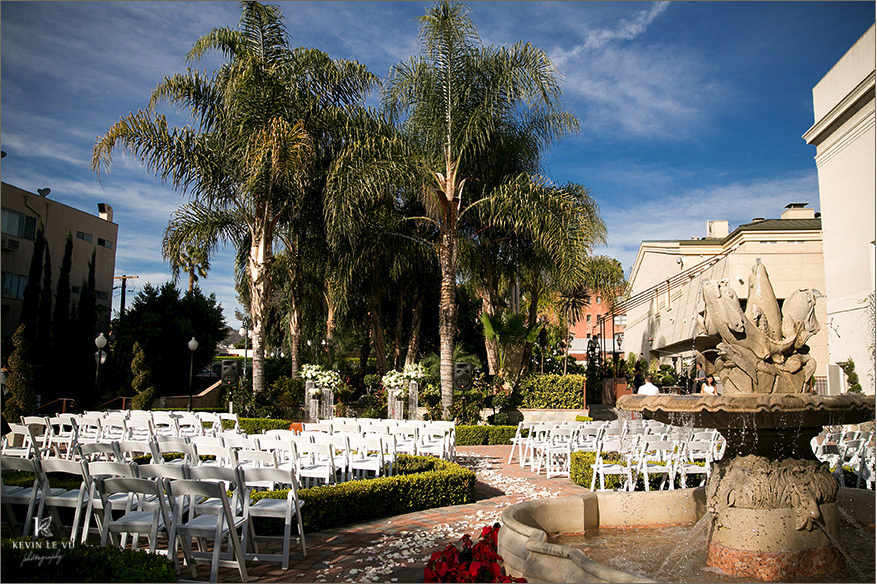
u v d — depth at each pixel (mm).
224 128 18578
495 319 19922
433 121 17219
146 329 30641
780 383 5195
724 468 5039
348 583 5035
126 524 5207
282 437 8367
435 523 7266
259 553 5840
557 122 18859
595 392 30984
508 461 12781
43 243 26031
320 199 19672
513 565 4359
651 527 6121
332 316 22312
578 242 16812
